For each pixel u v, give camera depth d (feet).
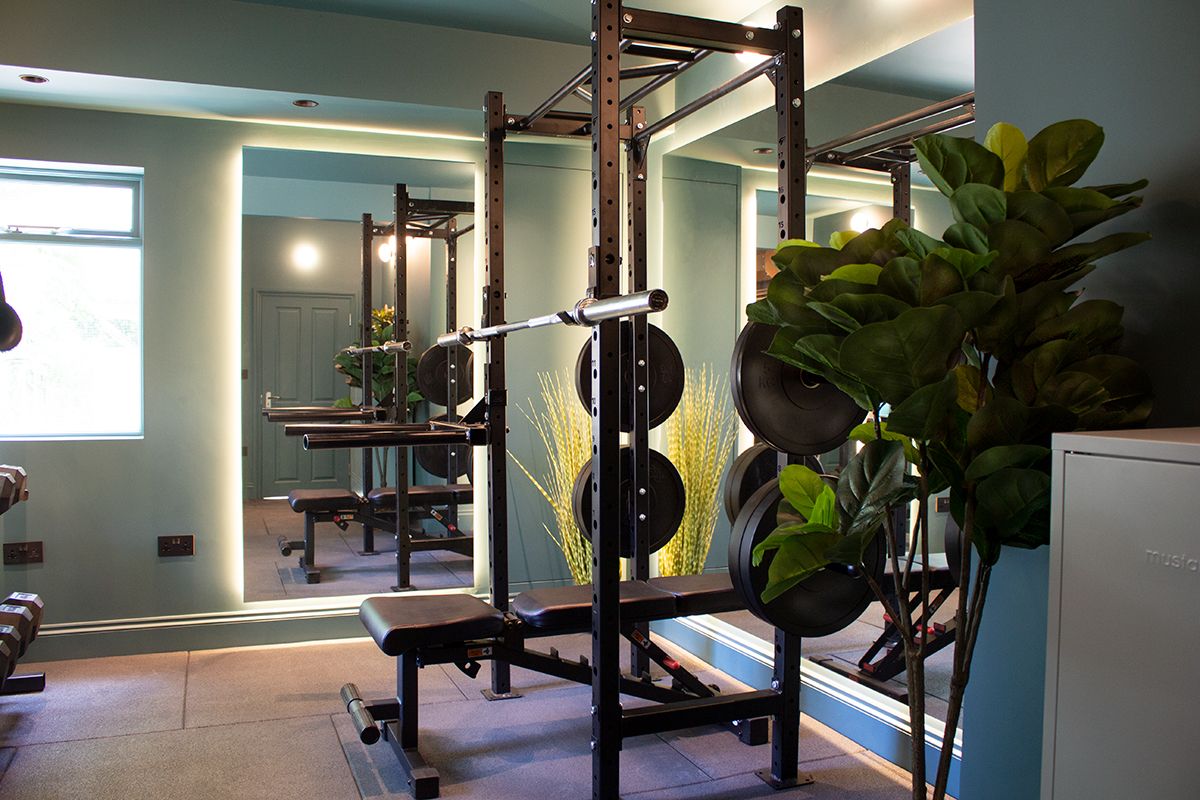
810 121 12.19
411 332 17.08
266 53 13.88
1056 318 6.02
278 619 15.49
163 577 15.14
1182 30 6.24
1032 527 5.95
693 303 15.67
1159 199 6.41
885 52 10.73
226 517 15.46
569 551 16.65
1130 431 5.09
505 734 11.60
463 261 17.21
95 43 13.04
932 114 9.84
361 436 12.96
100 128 14.79
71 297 15.08
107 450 14.87
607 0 8.73
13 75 13.12
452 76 14.88
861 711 11.18
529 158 17.16
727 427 15.26
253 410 16.05
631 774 10.41
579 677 11.35
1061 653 4.99
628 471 12.31
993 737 7.78
